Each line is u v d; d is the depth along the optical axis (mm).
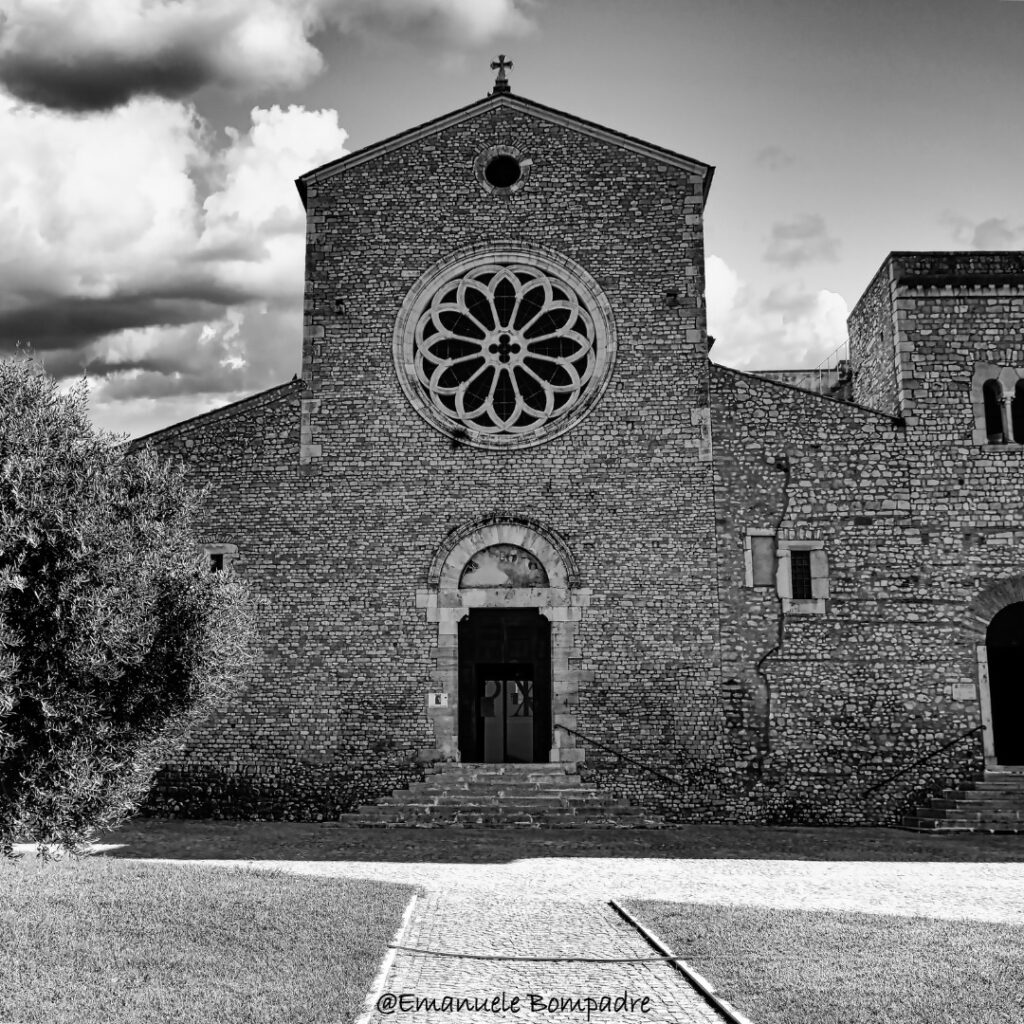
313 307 25406
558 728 23438
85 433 12328
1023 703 25250
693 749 23234
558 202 25625
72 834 11039
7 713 10203
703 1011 9156
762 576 23875
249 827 21875
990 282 24859
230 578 14672
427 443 24766
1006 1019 8695
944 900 14070
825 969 10156
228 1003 9180
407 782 23297
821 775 23078
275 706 23750
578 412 24688
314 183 25953
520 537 24266
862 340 28188
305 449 24797
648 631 23750
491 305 25375
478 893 14312
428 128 25922
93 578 10922
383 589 24188
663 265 25250
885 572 23828
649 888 14859
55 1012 8906
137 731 11781
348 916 12312
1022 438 24797
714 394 24641
